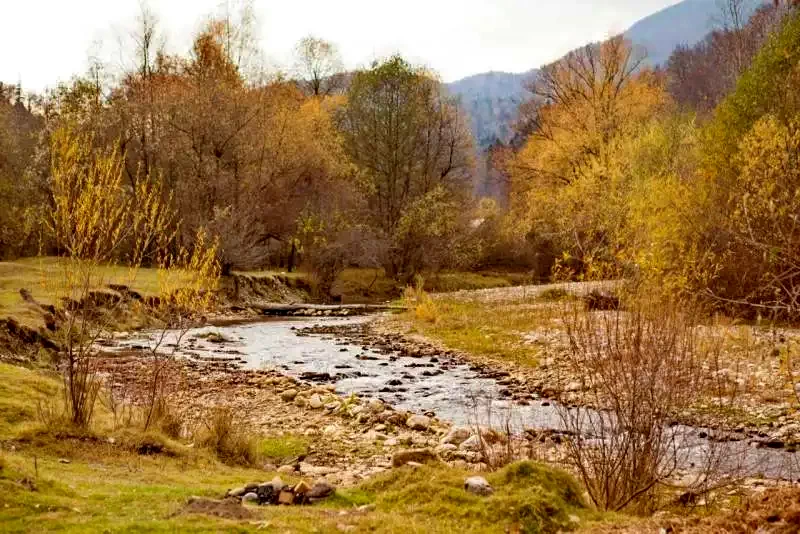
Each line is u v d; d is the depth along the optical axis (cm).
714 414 1019
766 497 538
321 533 451
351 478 772
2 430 771
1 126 4003
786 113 2044
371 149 4941
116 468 688
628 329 708
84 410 832
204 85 3859
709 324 1150
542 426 1095
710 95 5162
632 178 2623
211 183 3694
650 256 1173
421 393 1400
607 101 3878
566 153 3891
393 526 466
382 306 3538
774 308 978
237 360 1794
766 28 3800
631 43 4062
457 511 505
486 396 1362
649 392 673
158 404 930
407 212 4516
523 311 2473
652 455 668
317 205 4250
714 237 1758
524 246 4722
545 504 514
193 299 990
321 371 1658
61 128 884
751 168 1518
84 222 867
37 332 1689
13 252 3962
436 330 2295
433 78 5131
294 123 4178
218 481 677
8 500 488
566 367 1576
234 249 3466
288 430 1057
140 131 3931
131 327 2202
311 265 4175
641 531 480
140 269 3164
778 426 1039
